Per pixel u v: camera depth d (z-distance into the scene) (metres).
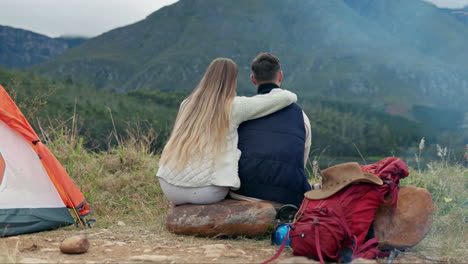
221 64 3.37
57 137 6.13
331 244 2.46
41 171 3.47
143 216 4.10
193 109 3.32
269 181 3.21
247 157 3.22
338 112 112.75
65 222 3.49
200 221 3.14
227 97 3.29
